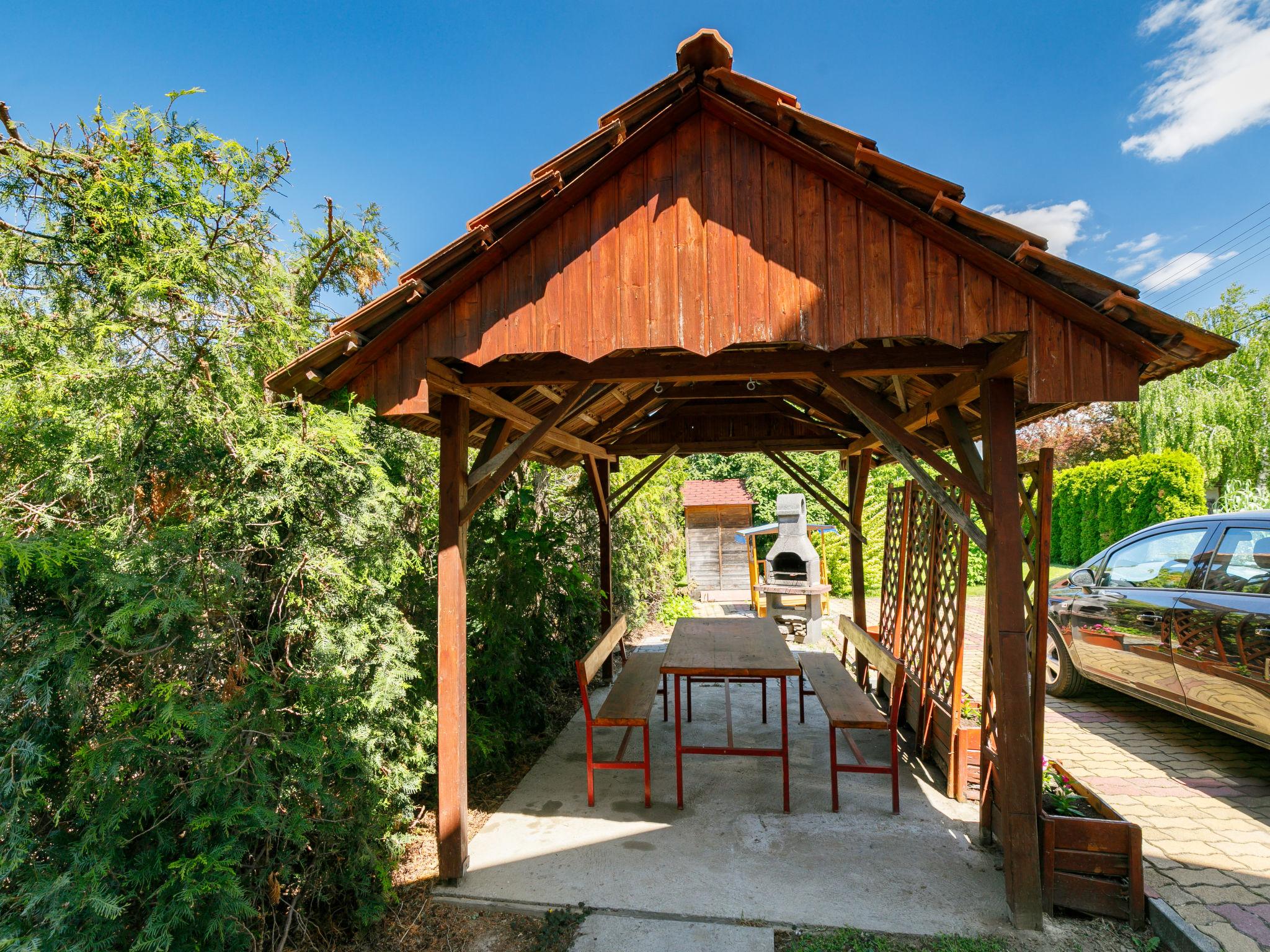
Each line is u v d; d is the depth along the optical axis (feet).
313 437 9.53
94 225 9.45
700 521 61.11
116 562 7.61
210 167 10.48
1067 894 9.90
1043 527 10.62
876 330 9.66
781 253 9.98
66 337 9.57
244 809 7.88
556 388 16.72
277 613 10.04
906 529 19.24
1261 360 64.03
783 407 25.16
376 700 10.75
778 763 16.70
